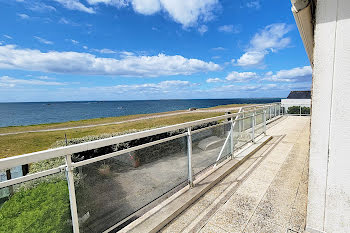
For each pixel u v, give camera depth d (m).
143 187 1.83
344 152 1.40
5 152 7.62
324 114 1.46
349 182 1.40
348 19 1.30
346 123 1.38
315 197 1.57
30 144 8.85
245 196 2.33
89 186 1.40
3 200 1.02
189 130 2.38
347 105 1.36
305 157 3.81
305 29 1.92
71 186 1.23
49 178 1.18
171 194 2.37
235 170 3.18
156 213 1.89
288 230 1.70
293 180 2.76
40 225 1.16
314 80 1.49
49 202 1.19
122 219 1.63
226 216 1.93
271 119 9.34
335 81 1.40
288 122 8.92
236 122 3.87
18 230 1.07
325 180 1.50
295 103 12.18
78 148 1.24
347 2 1.29
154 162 1.95
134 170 1.74
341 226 1.46
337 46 1.36
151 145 1.91
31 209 1.12
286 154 4.03
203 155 2.77
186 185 2.50
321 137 1.49
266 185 2.62
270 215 1.94
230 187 2.57
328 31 1.39
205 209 2.06
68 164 1.22
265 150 4.38
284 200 2.22
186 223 1.83
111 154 1.51
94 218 1.43
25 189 1.10
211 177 2.74
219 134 3.16
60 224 1.24
